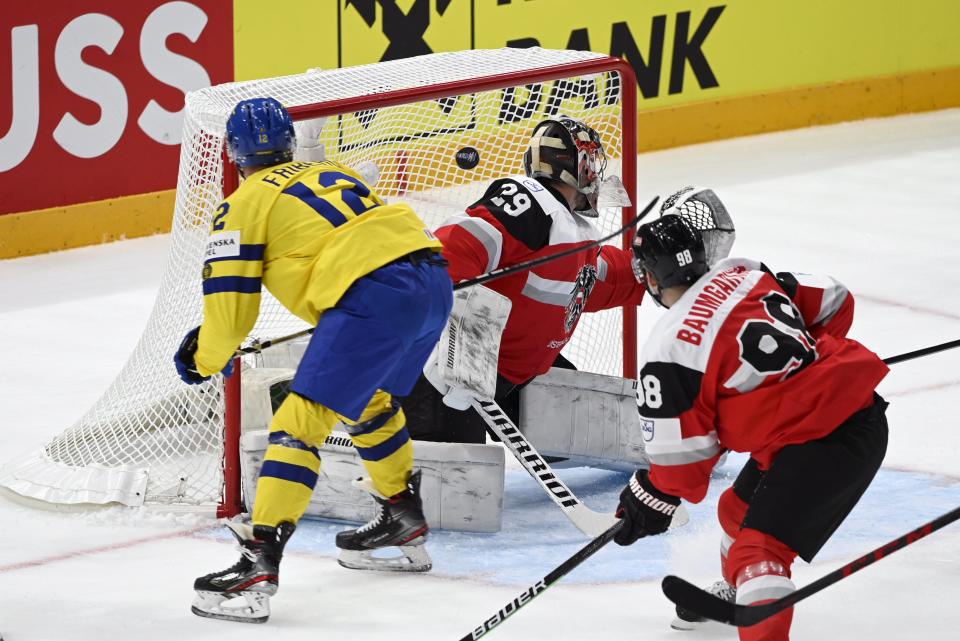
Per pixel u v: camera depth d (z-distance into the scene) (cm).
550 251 1543
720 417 1157
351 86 1750
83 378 2211
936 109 4334
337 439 1577
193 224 1712
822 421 1140
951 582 1383
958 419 1903
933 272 2733
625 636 1282
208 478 1723
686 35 3922
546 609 1345
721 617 1080
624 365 1820
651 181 3556
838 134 4078
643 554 1491
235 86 1792
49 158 3052
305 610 1356
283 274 1355
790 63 4119
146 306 2644
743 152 3875
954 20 4312
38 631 1309
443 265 1395
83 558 1501
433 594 1391
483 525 1562
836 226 3114
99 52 3075
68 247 3097
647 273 1199
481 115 2105
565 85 2083
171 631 1307
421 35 3519
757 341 1133
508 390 1627
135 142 3169
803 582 1394
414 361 1415
